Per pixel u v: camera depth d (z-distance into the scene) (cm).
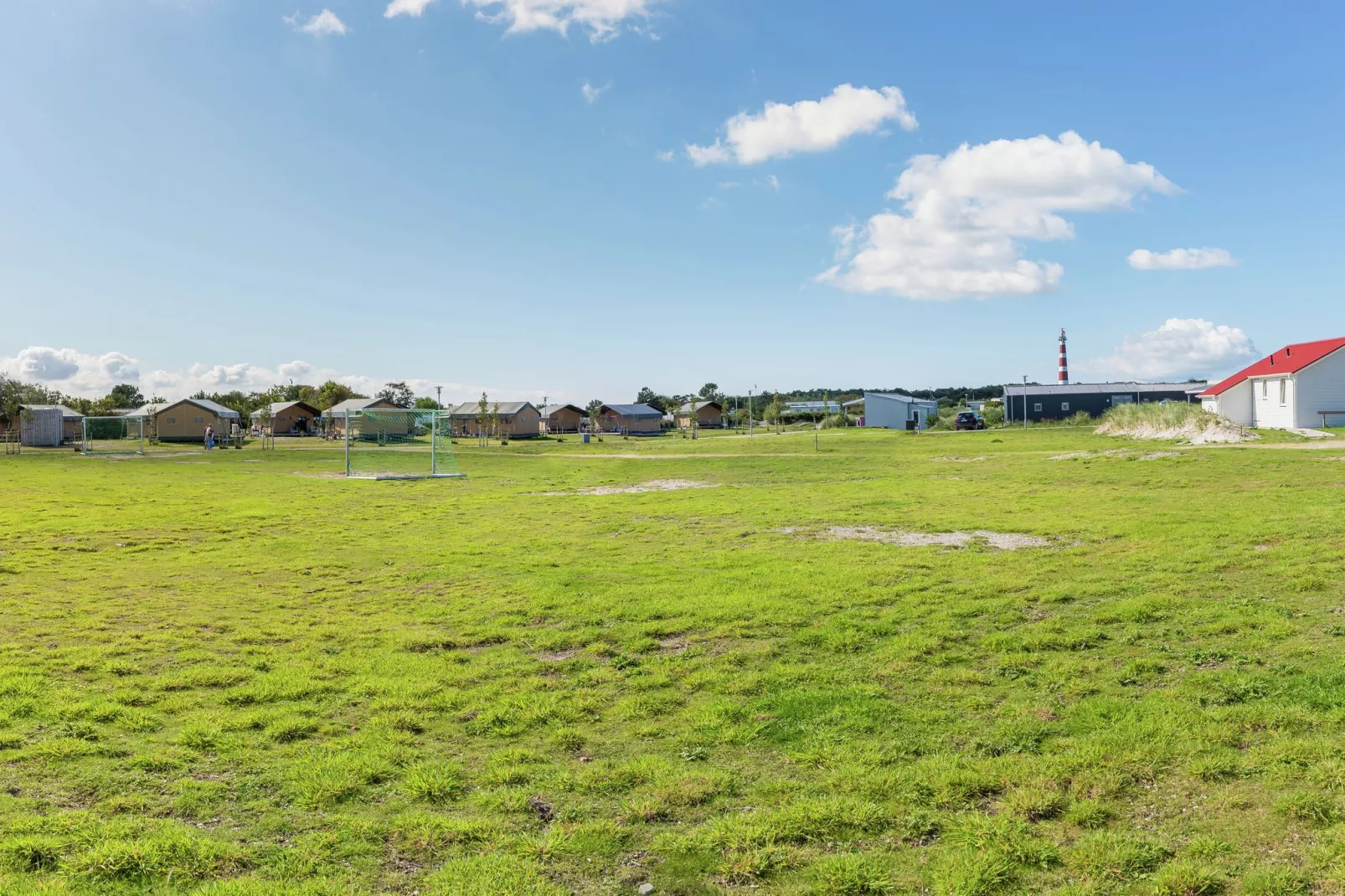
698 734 757
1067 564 1425
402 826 602
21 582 1498
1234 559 1362
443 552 1789
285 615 1248
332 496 3045
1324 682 783
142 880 528
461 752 743
